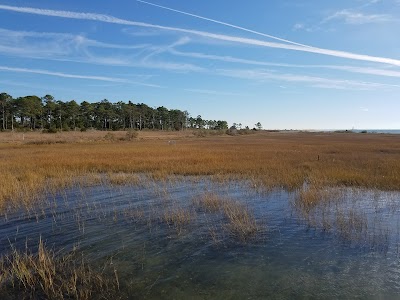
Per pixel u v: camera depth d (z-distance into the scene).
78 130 109.12
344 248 9.30
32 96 108.00
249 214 12.33
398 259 8.54
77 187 18.16
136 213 12.85
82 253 9.13
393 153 34.41
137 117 141.75
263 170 22.94
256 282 7.50
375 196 15.30
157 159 29.06
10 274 7.72
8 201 14.75
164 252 9.19
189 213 12.59
